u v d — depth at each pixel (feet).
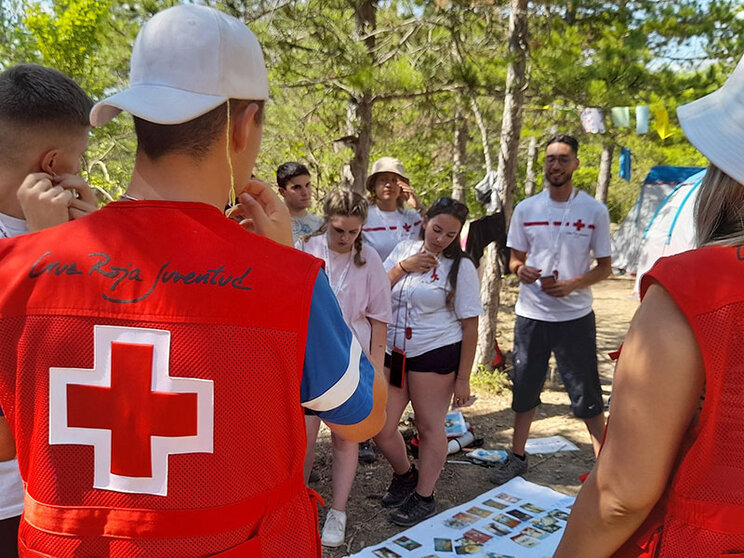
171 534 3.06
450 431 13.52
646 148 39.27
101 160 22.27
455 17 16.14
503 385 17.51
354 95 16.79
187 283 3.05
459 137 33.35
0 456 3.55
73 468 3.10
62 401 3.07
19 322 3.13
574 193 12.09
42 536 3.16
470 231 15.05
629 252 38.42
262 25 15.37
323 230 9.76
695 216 3.47
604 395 17.40
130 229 3.17
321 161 20.88
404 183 14.42
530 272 11.60
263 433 3.14
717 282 3.00
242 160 3.51
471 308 10.25
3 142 4.70
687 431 3.20
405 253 11.18
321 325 3.23
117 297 3.05
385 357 10.56
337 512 10.07
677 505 3.20
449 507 11.12
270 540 3.28
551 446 13.65
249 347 3.04
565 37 16.96
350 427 3.57
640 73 16.89
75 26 23.26
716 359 2.96
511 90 16.30
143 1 14.29
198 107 3.13
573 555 3.50
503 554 8.95
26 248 3.26
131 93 3.16
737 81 3.33
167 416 3.01
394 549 9.13
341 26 15.49
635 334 3.20
